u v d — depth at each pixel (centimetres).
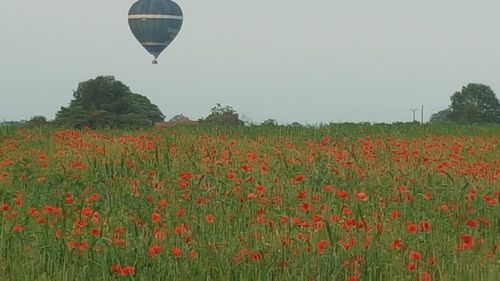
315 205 1262
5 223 1102
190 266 908
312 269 914
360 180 1538
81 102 6150
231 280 885
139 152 1914
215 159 1731
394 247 966
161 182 1420
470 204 1315
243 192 1364
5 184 1491
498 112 8838
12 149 2025
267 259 928
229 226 1106
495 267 913
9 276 888
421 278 874
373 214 1179
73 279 892
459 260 948
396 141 2327
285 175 1563
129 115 6084
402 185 1416
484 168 1641
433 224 1170
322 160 1684
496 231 1144
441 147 2177
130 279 882
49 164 1775
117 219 1139
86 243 973
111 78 6312
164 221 1125
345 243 970
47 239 1005
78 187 1424
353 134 2859
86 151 1958
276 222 1109
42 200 1298
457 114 8869
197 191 1329
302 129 2895
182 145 2128
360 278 899
